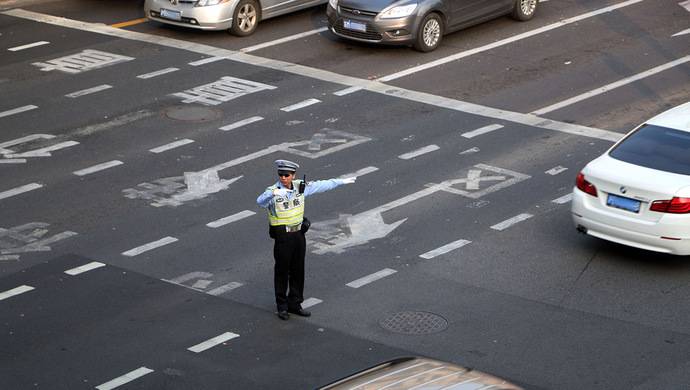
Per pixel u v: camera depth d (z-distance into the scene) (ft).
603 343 144.15
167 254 168.55
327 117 227.61
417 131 220.84
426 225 179.83
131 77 249.14
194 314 150.61
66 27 286.25
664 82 254.06
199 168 201.26
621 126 226.17
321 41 279.49
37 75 249.14
